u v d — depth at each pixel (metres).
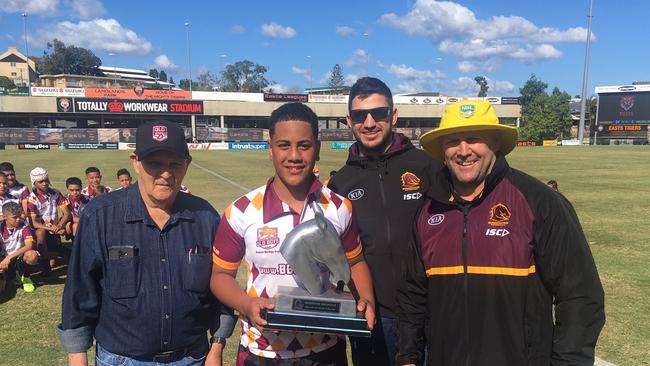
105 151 41.03
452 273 1.97
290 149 1.95
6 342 4.04
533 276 1.88
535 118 62.91
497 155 2.01
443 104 63.84
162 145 1.94
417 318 2.19
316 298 1.88
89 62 103.06
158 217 2.10
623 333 4.12
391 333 2.62
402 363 2.17
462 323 1.94
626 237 8.01
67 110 49.19
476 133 1.93
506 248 1.87
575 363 1.77
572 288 1.81
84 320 2.06
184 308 2.07
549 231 1.83
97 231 2.01
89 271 2.01
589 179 17.47
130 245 2.02
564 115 64.88
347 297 1.93
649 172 20.14
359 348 2.70
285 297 1.88
